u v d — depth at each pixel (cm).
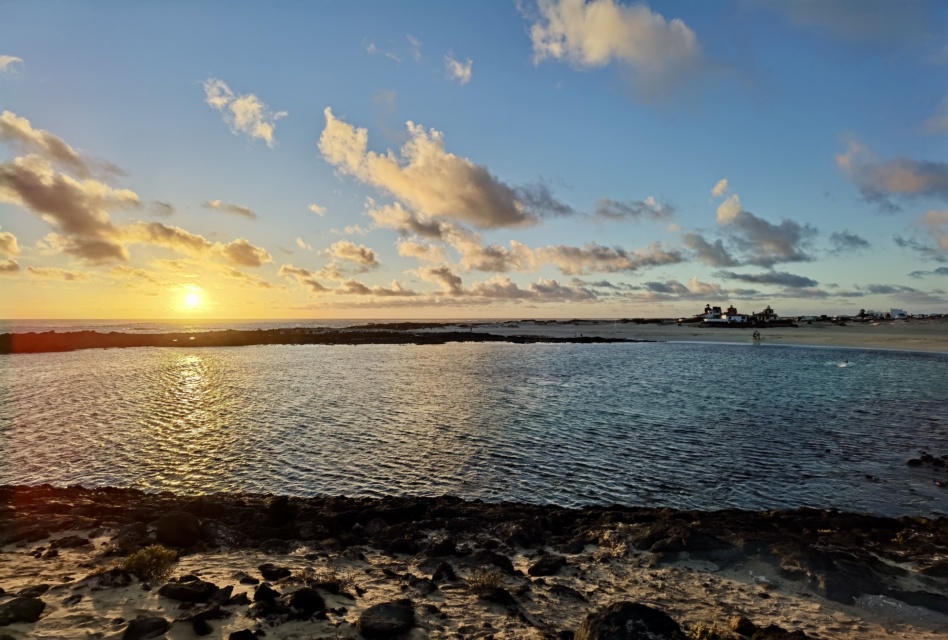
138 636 702
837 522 1459
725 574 1089
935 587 1015
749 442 2664
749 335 14612
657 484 2041
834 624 875
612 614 746
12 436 2789
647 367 6500
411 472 2184
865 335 13662
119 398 4062
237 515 1418
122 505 1502
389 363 7138
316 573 1020
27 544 1148
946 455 2430
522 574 1069
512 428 2973
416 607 869
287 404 3778
